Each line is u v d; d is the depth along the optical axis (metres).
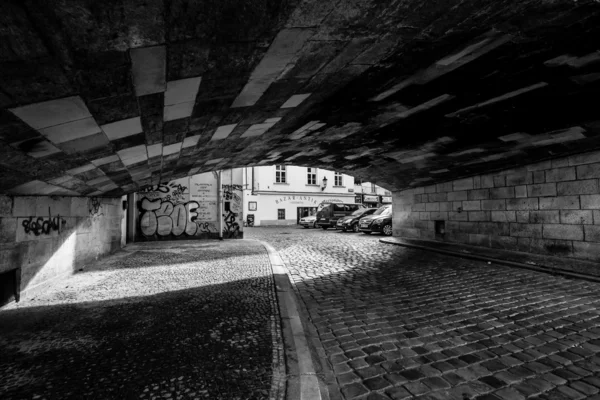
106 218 10.00
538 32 3.38
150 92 2.91
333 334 3.97
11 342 3.49
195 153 7.14
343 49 3.29
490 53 3.84
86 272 7.50
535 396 2.60
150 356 3.16
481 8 2.83
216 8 2.01
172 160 7.18
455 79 4.61
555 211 8.43
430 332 3.98
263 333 3.76
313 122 6.39
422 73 4.34
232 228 16.73
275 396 2.48
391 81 4.52
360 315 4.65
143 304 4.91
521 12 2.98
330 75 4.00
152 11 1.80
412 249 11.83
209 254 10.58
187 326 3.97
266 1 2.12
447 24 3.06
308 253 11.22
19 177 4.12
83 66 2.10
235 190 16.81
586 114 5.96
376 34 3.07
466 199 11.50
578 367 3.07
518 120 6.49
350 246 13.20
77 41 1.83
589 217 7.66
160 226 15.59
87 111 2.81
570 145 7.50
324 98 4.95
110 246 10.49
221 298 5.26
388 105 5.59
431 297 5.53
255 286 6.11
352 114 6.01
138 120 3.57
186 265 8.44
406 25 2.99
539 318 4.42
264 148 8.62
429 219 13.45
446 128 7.10
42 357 3.13
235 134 6.22
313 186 31.80
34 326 3.96
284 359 3.11
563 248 8.22
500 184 10.09
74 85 2.28
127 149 4.76
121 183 8.16
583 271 6.86
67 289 5.89
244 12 2.16
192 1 1.85
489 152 8.80
